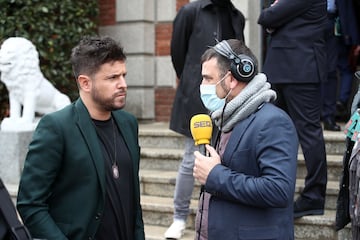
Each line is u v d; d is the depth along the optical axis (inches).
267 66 181.0
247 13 274.7
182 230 183.9
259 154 102.0
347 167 150.6
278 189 98.1
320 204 180.4
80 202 103.3
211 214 105.9
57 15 288.7
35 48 253.3
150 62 308.8
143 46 304.3
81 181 103.9
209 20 184.1
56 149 103.3
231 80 107.2
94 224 103.7
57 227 102.8
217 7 184.7
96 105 107.4
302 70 174.1
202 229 112.3
